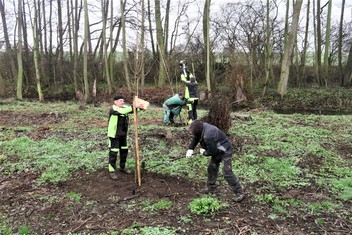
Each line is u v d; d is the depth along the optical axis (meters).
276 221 5.14
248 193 6.15
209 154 5.65
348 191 6.21
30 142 9.56
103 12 24.69
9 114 14.98
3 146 9.15
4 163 7.89
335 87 24.80
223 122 9.68
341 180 6.81
